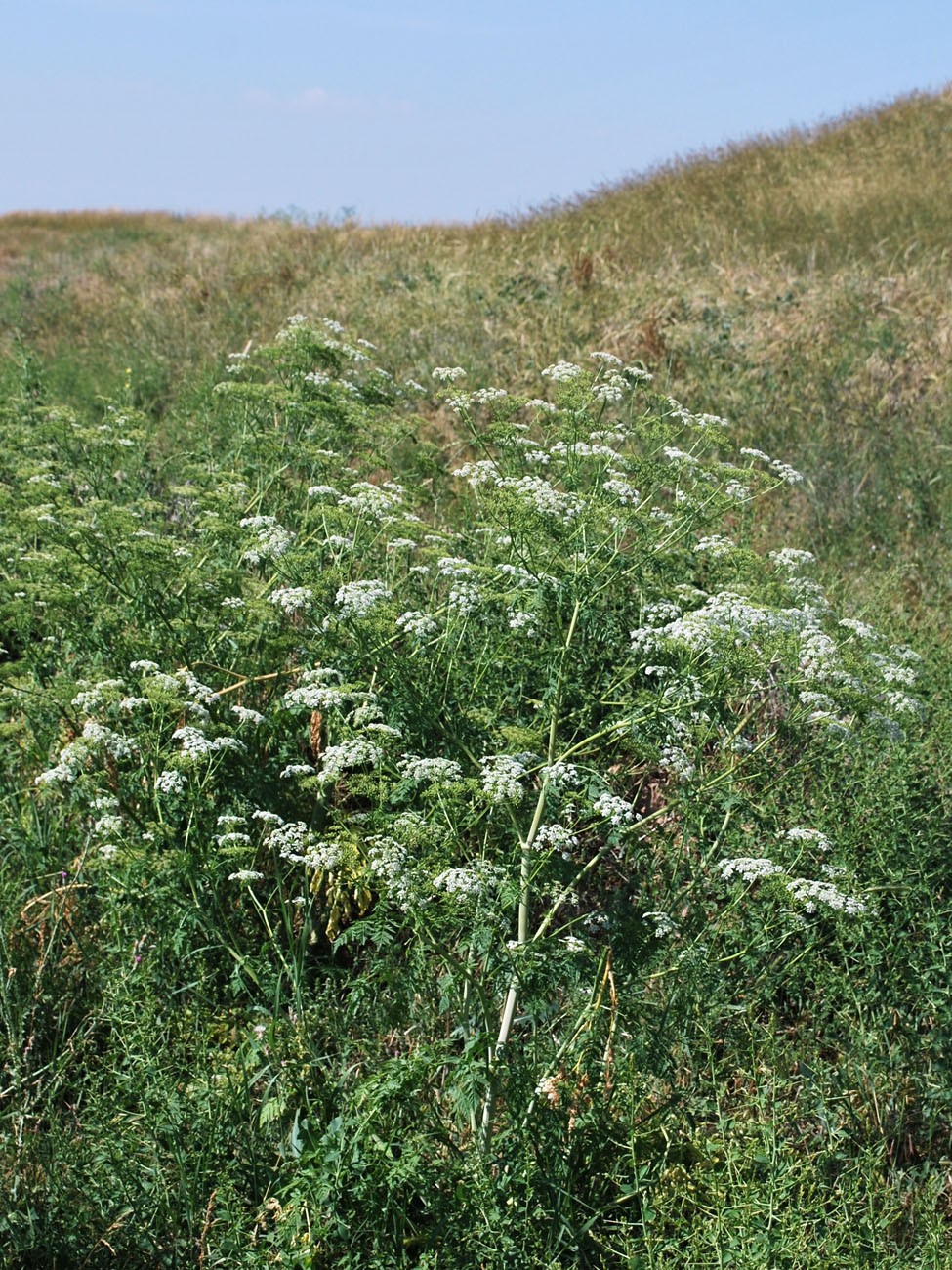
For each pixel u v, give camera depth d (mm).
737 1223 3156
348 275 13352
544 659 4500
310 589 4523
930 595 7195
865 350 10375
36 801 5020
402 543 5090
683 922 3988
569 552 4672
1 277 18641
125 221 31625
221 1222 3328
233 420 7457
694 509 5145
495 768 3711
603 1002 3695
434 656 4637
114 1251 3273
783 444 9117
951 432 9031
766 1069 3832
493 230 16984
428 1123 3412
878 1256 3207
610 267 12883
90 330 13375
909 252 13344
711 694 4188
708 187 18234
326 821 4730
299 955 4125
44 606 5355
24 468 5984
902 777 4586
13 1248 3203
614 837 3828
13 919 4348
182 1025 3891
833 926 4355
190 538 6684
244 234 19609
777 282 12102
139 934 4180
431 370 9906
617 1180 3320
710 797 4191
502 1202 3189
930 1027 4195
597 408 6469
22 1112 3713
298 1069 3492
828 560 7652
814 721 4531
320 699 4102
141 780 4430
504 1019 3582
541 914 4566
